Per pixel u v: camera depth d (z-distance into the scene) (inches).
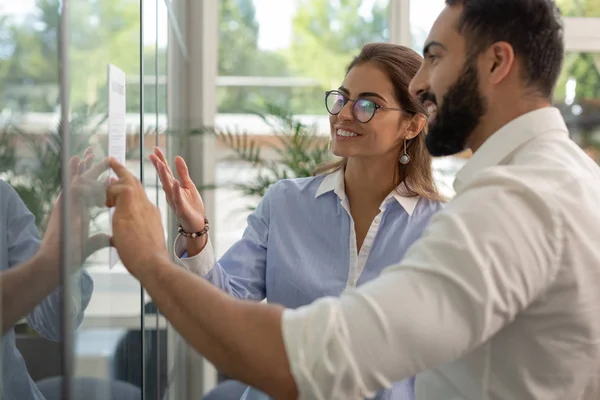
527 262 31.7
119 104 46.1
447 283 31.2
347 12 138.6
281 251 64.4
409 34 137.9
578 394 34.6
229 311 32.3
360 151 61.1
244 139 124.3
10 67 24.2
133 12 53.6
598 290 33.6
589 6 134.8
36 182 26.8
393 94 60.6
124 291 51.2
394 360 30.6
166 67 86.3
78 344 33.5
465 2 37.1
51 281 28.9
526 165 35.2
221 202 139.3
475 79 37.0
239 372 31.9
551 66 37.1
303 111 140.2
